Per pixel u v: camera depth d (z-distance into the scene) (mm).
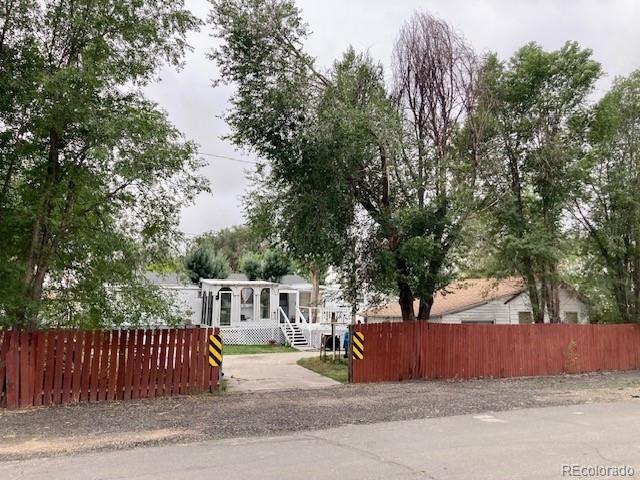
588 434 8008
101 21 11188
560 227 20547
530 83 19406
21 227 11500
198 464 6281
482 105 17547
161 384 12406
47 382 11203
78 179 11258
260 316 32562
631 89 21469
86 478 5734
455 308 26172
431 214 15320
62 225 11430
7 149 11242
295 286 40406
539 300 20484
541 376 17812
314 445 7266
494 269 19688
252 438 7754
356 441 7520
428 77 16797
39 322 12148
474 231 16797
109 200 11961
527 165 19406
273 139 15078
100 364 11781
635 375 18406
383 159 15773
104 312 12477
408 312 17406
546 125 19266
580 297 24875
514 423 8945
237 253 63219
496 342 17484
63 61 11539
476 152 17250
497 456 6641
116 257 12172
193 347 12891
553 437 7793
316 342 30297
